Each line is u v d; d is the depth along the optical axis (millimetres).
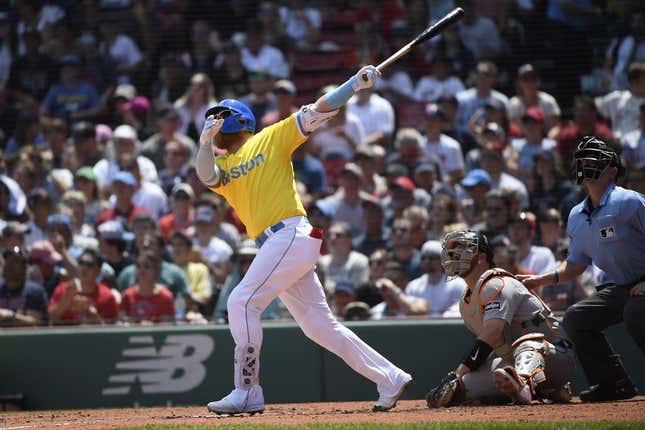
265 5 46250
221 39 46125
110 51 46250
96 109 45562
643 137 38344
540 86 42562
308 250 20250
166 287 33750
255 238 20719
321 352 30844
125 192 39219
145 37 46312
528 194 37781
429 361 30484
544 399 23078
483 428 16812
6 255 33062
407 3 45094
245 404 20312
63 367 31562
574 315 23328
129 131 42312
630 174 36062
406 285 33719
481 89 42406
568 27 42812
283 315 32750
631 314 21938
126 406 31312
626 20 42125
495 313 21188
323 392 30734
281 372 30922
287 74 45438
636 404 20797
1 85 46000
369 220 37156
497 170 38062
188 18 46281
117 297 33781
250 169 20500
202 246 36906
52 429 19531
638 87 39312
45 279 34906
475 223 36906
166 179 41938
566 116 41875
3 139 45312
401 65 44656
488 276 21500
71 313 32812
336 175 41781
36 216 38375
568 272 23250
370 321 30812
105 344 31578
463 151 41562
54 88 45969
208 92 44844
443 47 44094
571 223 23125
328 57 45656
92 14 46875
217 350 31297
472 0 43812
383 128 43375
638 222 22203
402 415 19766
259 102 44562
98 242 37000
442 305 32719
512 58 43375
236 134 21234
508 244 32344
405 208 38062
